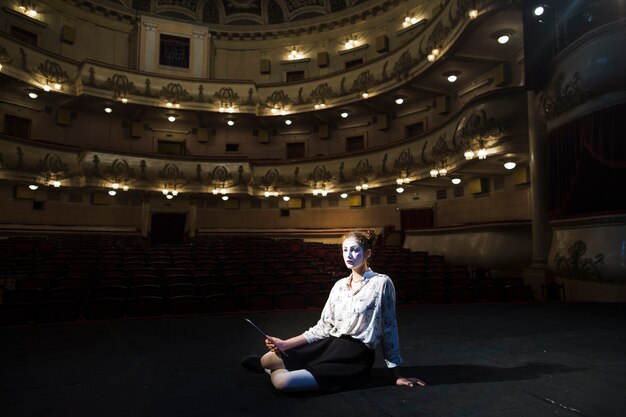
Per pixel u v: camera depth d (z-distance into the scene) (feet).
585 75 18.22
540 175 22.63
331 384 5.93
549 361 7.63
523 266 24.86
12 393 6.05
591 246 17.99
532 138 23.09
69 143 48.49
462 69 36.09
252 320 12.39
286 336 10.21
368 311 6.17
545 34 21.48
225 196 49.08
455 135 28.99
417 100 45.47
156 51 52.24
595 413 5.18
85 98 46.09
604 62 17.53
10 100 43.86
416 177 37.27
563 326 11.10
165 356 8.18
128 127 52.75
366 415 5.15
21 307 12.70
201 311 14.58
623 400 5.62
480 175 34.27
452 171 32.22
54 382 6.56
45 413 5.28
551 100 20.61
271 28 55.72
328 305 6.64
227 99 50.37
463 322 11.76
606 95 17.75
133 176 44.91
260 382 6.51
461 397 5.76
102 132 50.93
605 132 17.72
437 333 10.26
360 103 46.70
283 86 51.26
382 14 50.57
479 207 36.65
